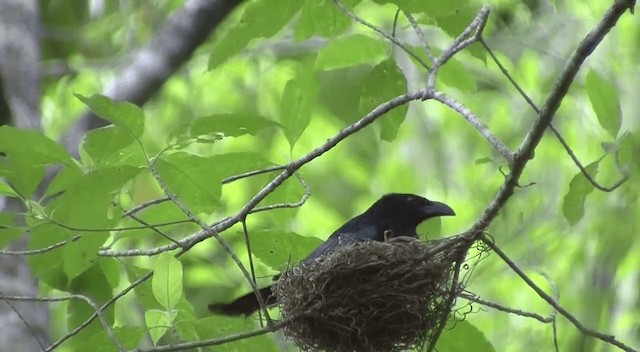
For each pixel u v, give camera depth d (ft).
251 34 32.91
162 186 27.91
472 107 58.29
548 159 55.98
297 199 33.73
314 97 31.30
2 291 37.22
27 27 45.68
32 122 43.47
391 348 29.94
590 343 52.13
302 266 30.63
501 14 54.54
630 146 31.78
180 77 58.85
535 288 29.55
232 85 59.26
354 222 38.93
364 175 59.52
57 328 46.11
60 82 56.80
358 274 29.84
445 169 57.98
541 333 52.65
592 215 54.13
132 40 55.42
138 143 28.12
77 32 57.88
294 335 30.22
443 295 30.01
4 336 36.91
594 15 54.19
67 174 28.48
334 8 34.12
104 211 28.40
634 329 51.93
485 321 52.85
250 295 33.32
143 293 33.17
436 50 35.78
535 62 54.85
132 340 29.94
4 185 29.12
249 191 50.55
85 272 33.94
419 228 40.14
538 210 54.80
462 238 29.71
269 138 56.34
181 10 46.01
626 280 53.06
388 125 33.63
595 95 31.86
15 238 29.76
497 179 56.90
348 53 35.42
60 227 29.32
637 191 43.06
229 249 28.30
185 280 50.16
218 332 30.60
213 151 55.72
